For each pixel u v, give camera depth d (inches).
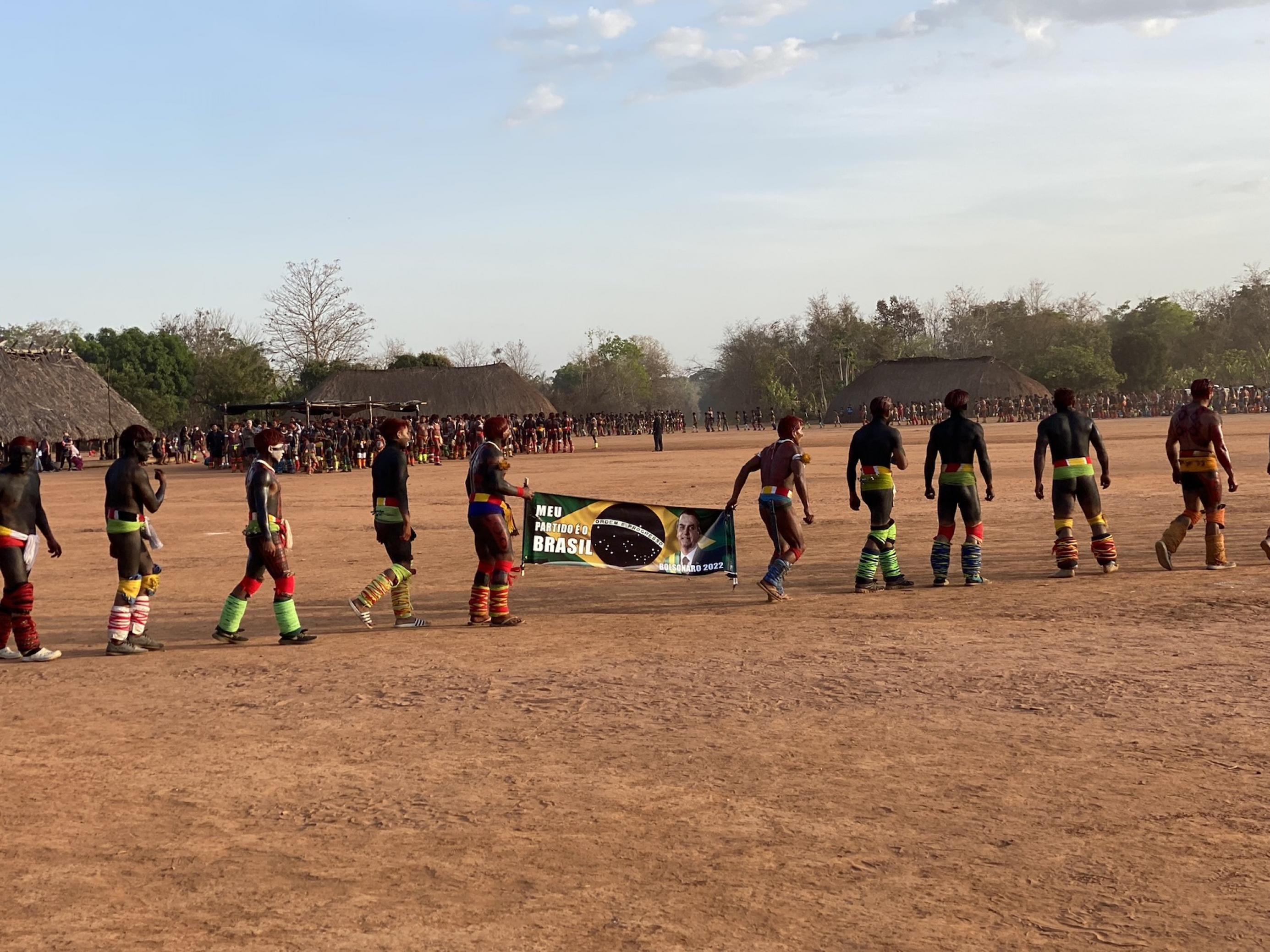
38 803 223.6
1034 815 204.2
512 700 300.8
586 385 5846.5
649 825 204.1
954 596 452.8
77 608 502.9
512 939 159.2
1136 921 161.3
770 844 193.3
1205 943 154.3
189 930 163.9
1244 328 5748.0
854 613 419.8
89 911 171.6
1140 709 274.4
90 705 309.4
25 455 375.9
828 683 308.7
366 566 618.8
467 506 1023.6
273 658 370.3
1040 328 5802.2
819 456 1711.4
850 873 180.4
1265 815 201.8
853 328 5684.1
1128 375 5477.4
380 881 181.2
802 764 237.6
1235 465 1135.6
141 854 195.0
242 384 4180.6
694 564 481.1
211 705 306.3
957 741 252.1
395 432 426.3
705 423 4421.8
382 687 321.7
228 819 212.4
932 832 197.6
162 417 4165.8
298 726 280.2
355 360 4269.2
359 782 233.3
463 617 450.3
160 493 394.6
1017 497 883.4
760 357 5812.0
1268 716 265.4
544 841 197.3
